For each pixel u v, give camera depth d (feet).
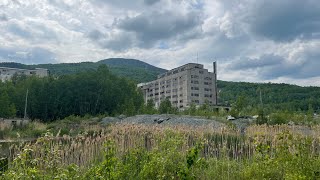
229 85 421.59
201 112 157.48
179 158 27.35
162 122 111.14
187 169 23.95
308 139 27.32
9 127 112.37
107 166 22.89
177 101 351.67
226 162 33.65
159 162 24.70
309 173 23.32
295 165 24.35
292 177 21.59
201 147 28.86
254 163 26.91
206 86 346.74
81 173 25.27
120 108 207.21
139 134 54.95
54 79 226.99
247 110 160.15
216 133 61.87
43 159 22.27
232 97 363.15
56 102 212.84
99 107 222.28
